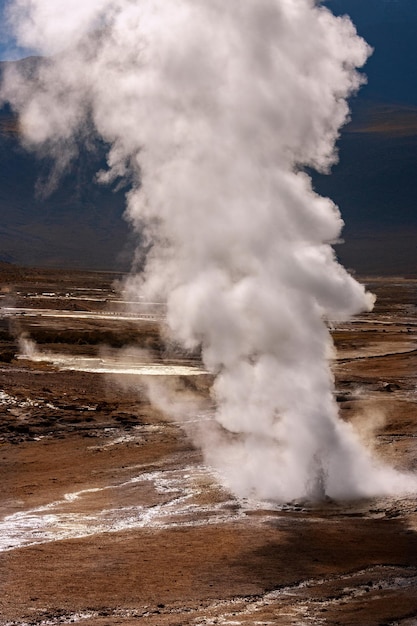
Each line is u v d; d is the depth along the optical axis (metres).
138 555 20.66
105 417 42.00
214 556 20.52
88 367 59.31
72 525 23.66
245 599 17.69
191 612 16.91
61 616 16.70
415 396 48.31
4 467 32.00
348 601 17.62
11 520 24.27
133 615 16.77
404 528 23.09
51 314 104.44
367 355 71.94
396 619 16.56
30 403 44.22
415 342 83.19
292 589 18.34
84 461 32.88
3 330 82.25
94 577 19.00
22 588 18.27
